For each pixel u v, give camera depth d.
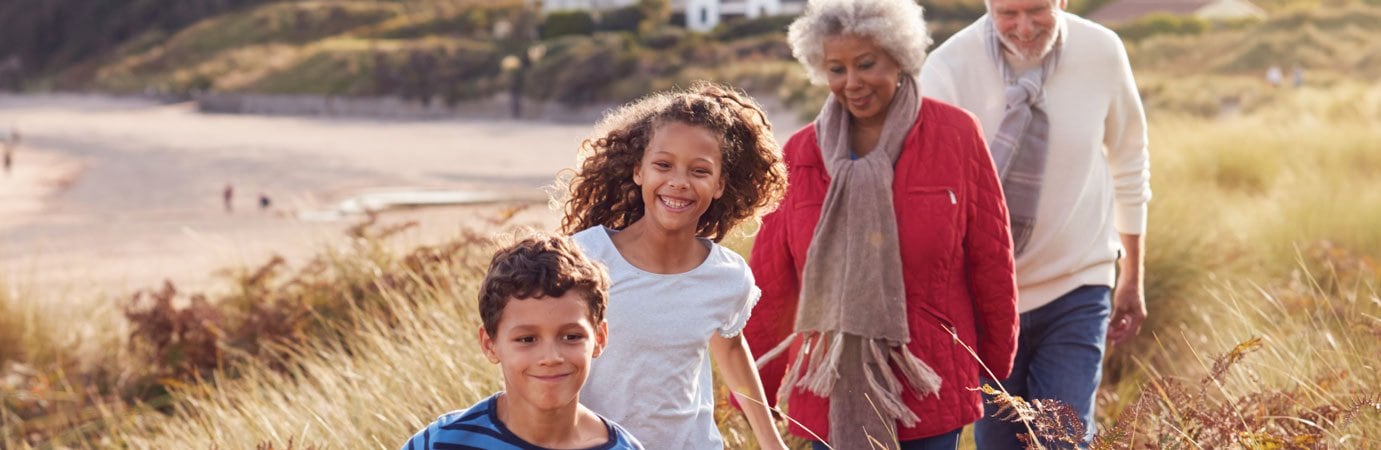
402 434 3.91
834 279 3.28
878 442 3.24
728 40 67.12
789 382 3.41
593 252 2.63
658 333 2.60
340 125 60.84
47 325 7.63
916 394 3.25
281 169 36.41
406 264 6.54
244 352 6.36
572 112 59.62
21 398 6.61
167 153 45.59
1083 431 3.01
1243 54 43.59
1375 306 5.19
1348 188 8.55
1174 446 2.93
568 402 2.13
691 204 2.63
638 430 2.60
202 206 27.38
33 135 58.31
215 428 4.82
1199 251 6.34
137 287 12.93
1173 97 31.41
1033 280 3.77
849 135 3.37
